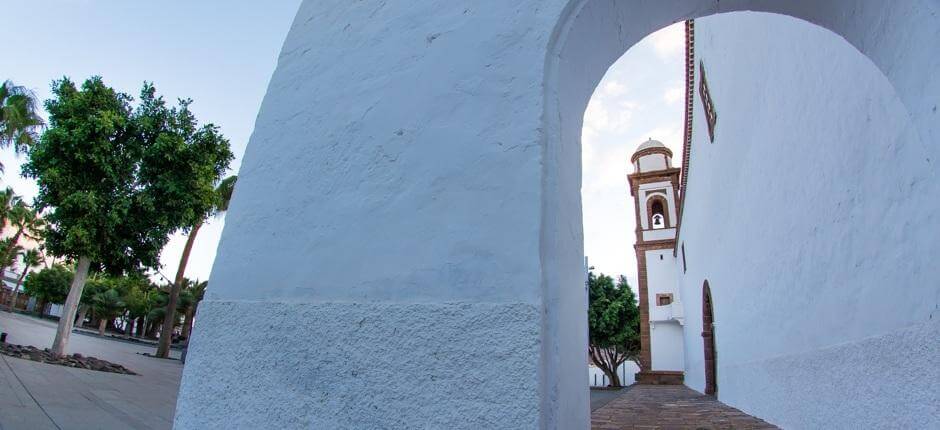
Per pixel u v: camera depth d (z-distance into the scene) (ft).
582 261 6.43
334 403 5.64
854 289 11.74
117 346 73.15
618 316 95.96
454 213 5.60
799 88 15.33
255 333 6.76
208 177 38.55
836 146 12.62
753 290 22.38
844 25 6.98
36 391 19.01
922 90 6.08
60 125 32.91
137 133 35.55
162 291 124.36
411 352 5.26
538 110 5.47
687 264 58.59
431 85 6.46
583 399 5.95
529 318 4.70
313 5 9.20
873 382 10.68
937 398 8.37
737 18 23.93
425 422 4.92
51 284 132.36
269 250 7.32
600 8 6.05
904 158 9.37
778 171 17.90
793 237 16.30
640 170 102.53
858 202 11.45
